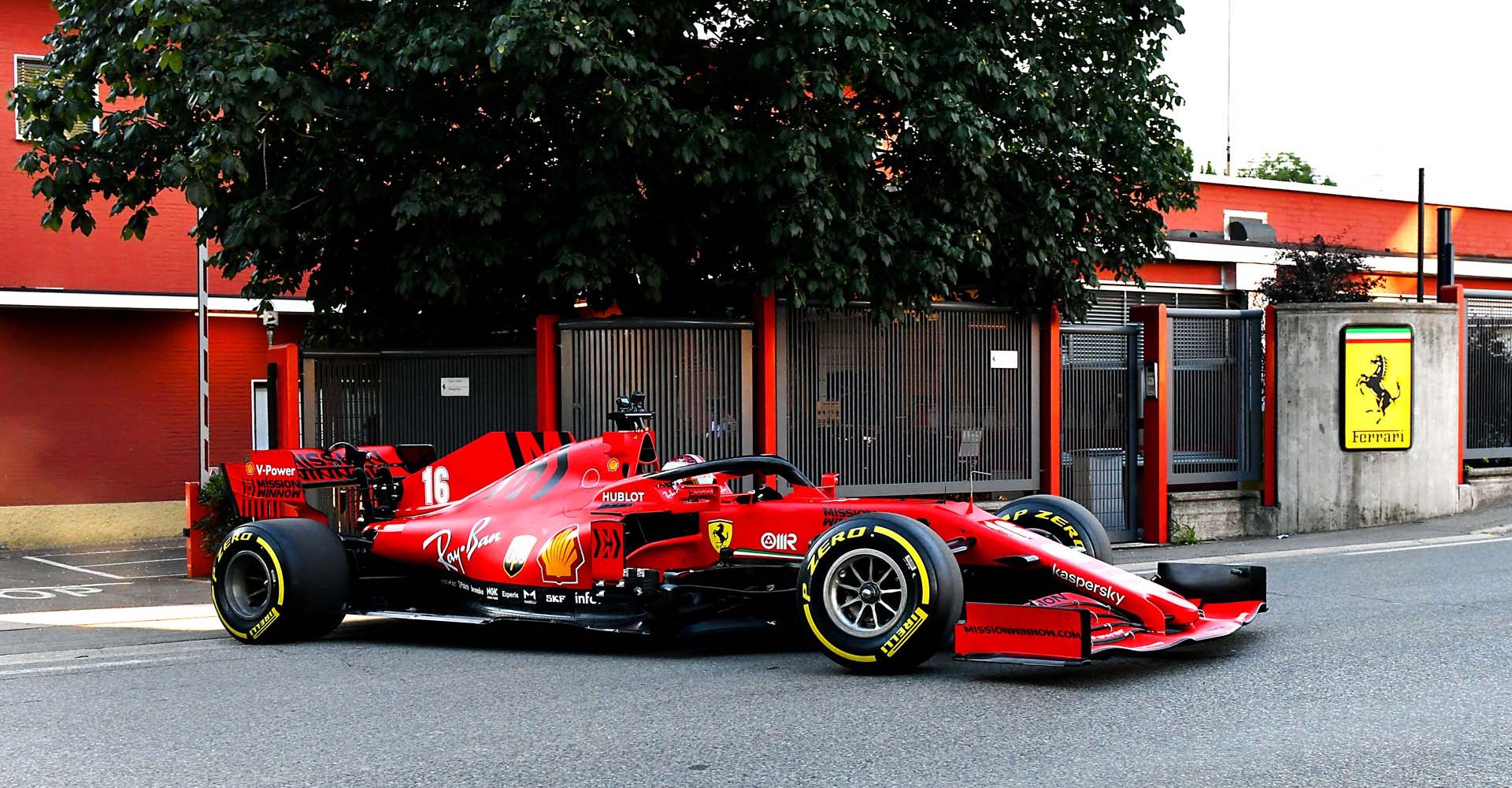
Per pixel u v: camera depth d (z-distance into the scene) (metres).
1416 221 26.64
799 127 10.18
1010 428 12.95
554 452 8.09
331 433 11.97
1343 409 13.93
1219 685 5.96
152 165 11.00
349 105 10.16
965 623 6.11
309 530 8.08
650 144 10.20
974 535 6.80
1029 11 11.40
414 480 8.70
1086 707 5.57
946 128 10.48
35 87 10.74
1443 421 14.46
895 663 6.30
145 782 4.79
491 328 12.66
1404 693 5.73
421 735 5.40
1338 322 13.90
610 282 10.64
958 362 12.70
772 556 7.26
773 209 10.33
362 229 11.08
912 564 6.25
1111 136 12.22
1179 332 13.64
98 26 10.55
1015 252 12.12
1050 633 5.86
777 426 11.77
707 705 5.82
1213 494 13.70
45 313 15.57
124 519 15.95
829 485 8.12
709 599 7.38
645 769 4.77
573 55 9.61
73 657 7.78
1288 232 25.25
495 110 10.73
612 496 7.59
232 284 16.45
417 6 10.16
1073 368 13.31
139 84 10.20
